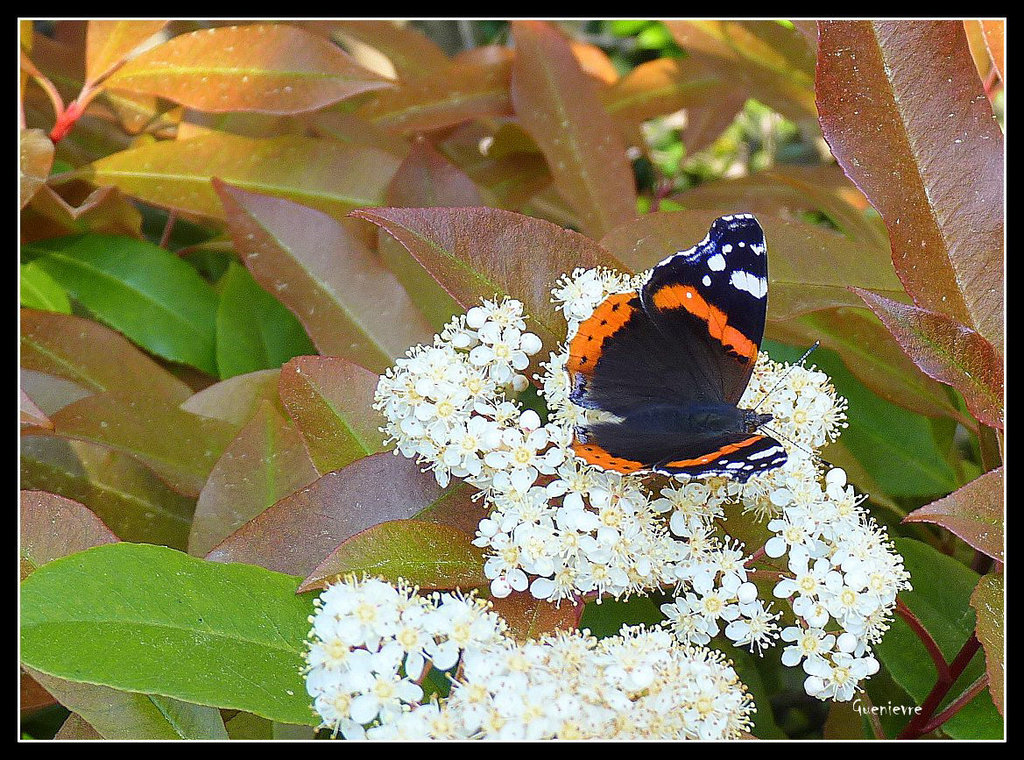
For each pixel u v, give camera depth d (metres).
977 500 0.26
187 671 0.25
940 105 0.29
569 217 0.43
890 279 0.31
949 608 0.29
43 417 0.29
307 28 0.41
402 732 0.24
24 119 0.34
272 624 0.26
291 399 0.29
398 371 0.28
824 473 0.31
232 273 0.35
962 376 0.28
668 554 0.27
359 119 0.39
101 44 0.35
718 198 0.43
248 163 0.36
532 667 0.25
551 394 0.28
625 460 0.26
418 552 0.26
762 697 0.30
